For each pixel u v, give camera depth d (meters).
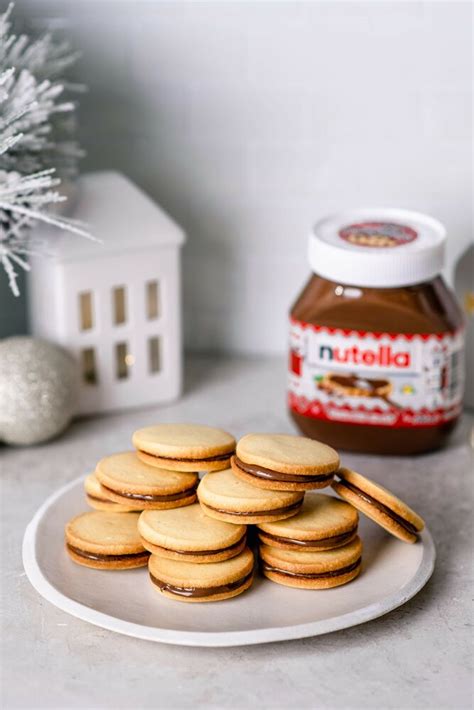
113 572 0.69
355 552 0.68
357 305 0.79
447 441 0.85
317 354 0.81
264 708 0.61
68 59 0.86
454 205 0.93
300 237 0.96
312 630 0.63
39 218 0.81
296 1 0.91
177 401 0.92
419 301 0.79
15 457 0.83
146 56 0.94
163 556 0.67
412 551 0.70
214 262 0.98
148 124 0.95
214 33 0.93
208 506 0.68
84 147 0.97
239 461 0.69
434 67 0.91
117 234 0.85
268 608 0.66
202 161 0.96
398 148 0.93
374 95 0.92
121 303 0.89
